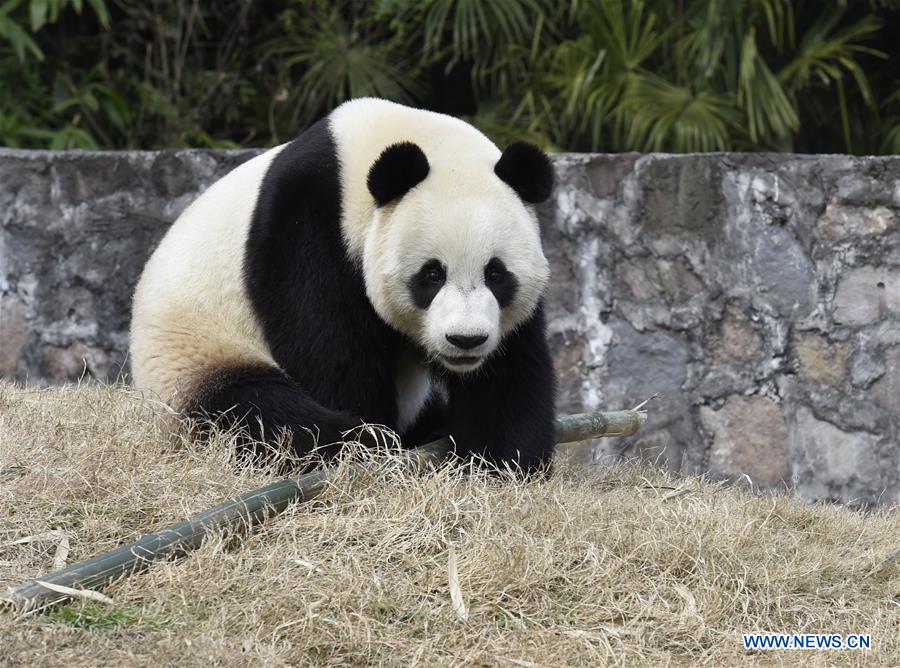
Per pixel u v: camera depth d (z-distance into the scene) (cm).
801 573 745
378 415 934
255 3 2112
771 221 1203
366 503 757
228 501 746
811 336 1201
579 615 670
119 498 745
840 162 1190
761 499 938
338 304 900
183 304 970
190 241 988
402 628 641
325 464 835
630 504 825
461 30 2000
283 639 618
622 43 1839
